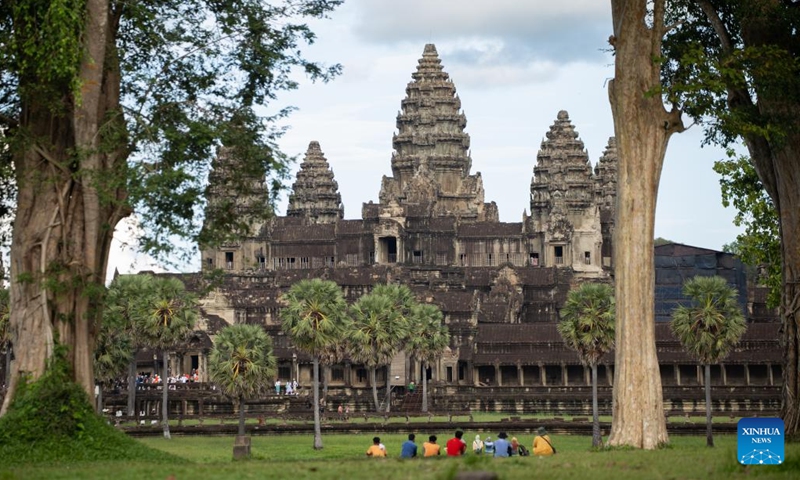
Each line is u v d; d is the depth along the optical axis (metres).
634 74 80.06
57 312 77.06
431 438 83.56
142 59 83.56
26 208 78.44
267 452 136.12
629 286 79.88
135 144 79.56
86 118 76.50
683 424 153.00
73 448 74.06
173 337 162.12
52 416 74.69
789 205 93.00
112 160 78.44
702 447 77.25
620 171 80.69
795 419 91.12
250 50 82.44
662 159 80.94
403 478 55.00
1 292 169.38
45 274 76.62
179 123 80.19
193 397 198.12
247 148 80.69
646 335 79.62
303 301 154.12
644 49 80.06
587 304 154.12
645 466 60.31
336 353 189.38
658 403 79.25
